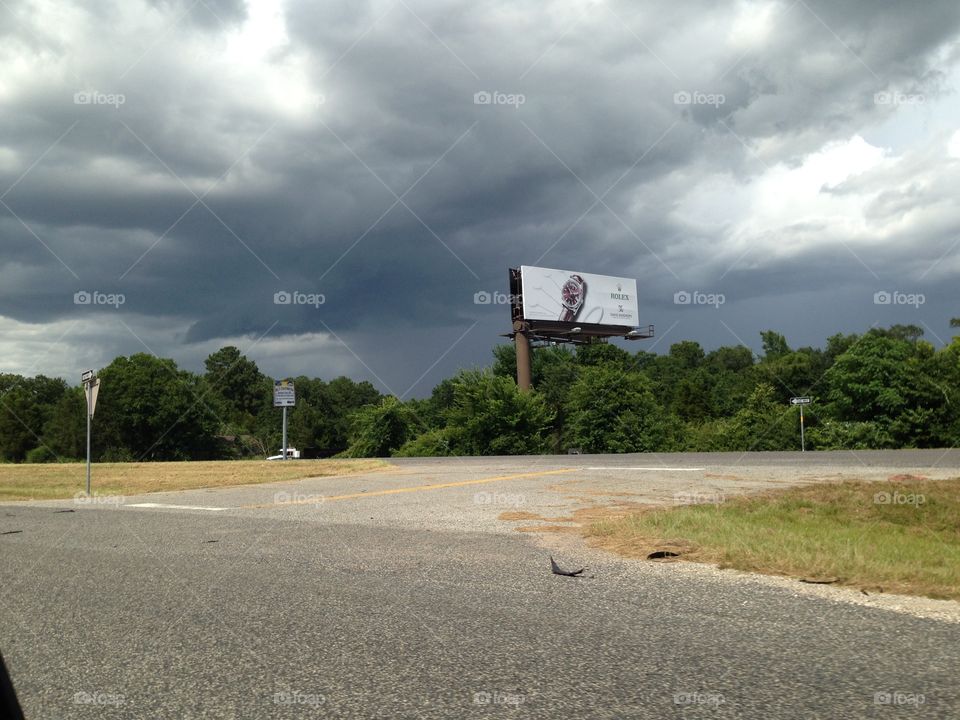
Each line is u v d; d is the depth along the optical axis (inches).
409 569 265.4
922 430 2155.5
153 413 3070.9
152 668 163.2
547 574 252.1
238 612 209.9
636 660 159.2
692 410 3393.2
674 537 317.7
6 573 282.8
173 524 426.0
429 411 2987.2
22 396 3631.9
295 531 378.0
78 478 897.5
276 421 4192.9
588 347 3110.2
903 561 282.8
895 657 157.8
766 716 128.0
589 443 2367.1
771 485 589.3
